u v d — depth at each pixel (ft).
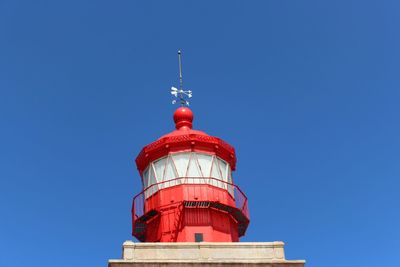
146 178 106.83
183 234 94.38
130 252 86.17
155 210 98.68
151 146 105.40
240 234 108.47
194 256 87.15
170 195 98.94
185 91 120.37
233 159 109.50
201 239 94.32
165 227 96.43
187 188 98.32
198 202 96.84
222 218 99.19
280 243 89.35
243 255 87.97
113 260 83.56
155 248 87.20
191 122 115.03
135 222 101.09
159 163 104.73
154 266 84.07
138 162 108.27
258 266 85.15
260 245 89.15
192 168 102.01
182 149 103.60
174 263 84.33
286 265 85.61
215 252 87.81
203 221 96.37
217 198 98.94
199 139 104.06
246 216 102.94
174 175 101.35
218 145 105.50
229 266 84.79
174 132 108.78
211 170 102.99
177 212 96.73
